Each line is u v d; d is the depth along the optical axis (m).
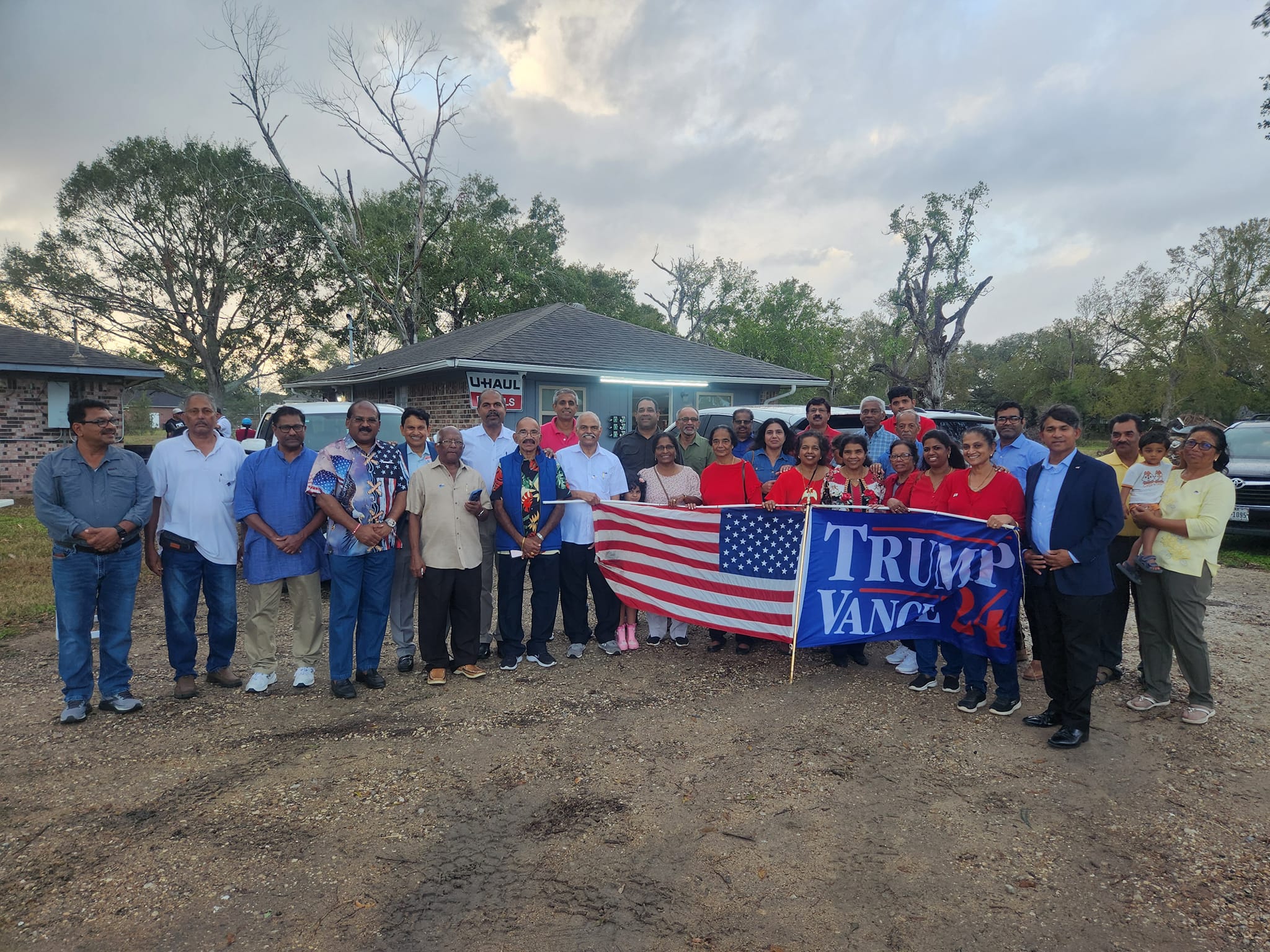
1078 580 3.87
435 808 3.33
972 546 4.46
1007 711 4.39
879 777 3.63
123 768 3.70
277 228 35.41
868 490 5.21
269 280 37.03
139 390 49.91
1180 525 4.14
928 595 4.71
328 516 4.54
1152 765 3.75
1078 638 3.88
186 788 3.50
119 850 3.00
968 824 3.21
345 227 32.50
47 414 15.97
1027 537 4.15
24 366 15.22
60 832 3.12
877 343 51.28
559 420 5.95
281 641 5.96
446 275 30.92
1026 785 3.54
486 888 2.76
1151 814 3.29
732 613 5.25
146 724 4.24
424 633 4.84
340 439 4.67
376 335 37.28
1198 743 4.01
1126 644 6.00
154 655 5.57
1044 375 50.34
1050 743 3.95
